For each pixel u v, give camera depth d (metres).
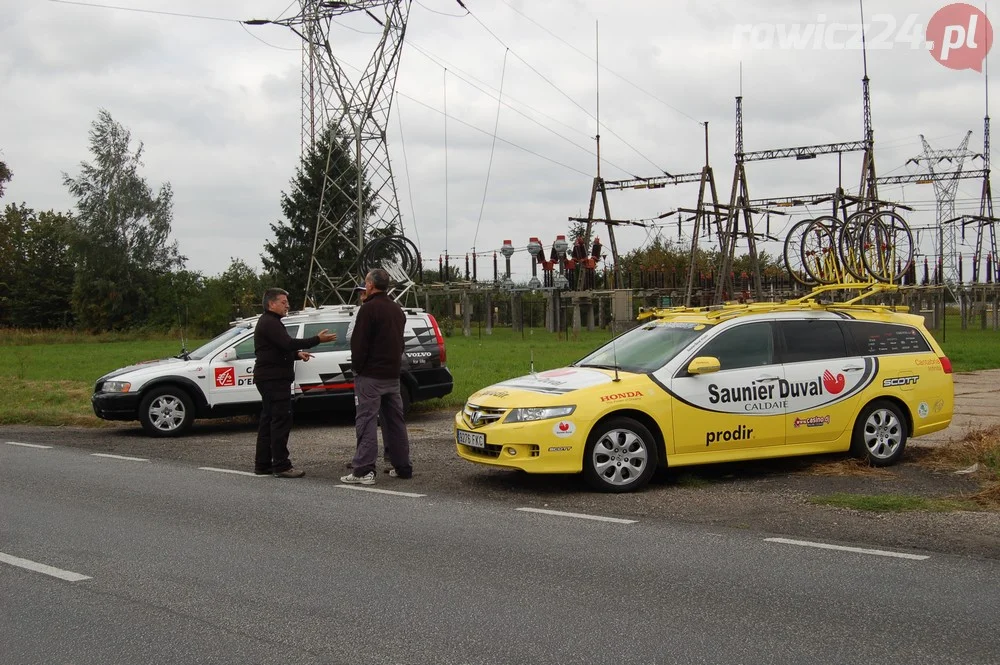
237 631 4.82
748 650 4.46
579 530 7.04
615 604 5.20
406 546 6.59
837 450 9.40
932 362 9.92
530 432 8.31
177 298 66.94
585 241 53.59
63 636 4.78
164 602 5.34
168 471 10.20
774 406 9.03
